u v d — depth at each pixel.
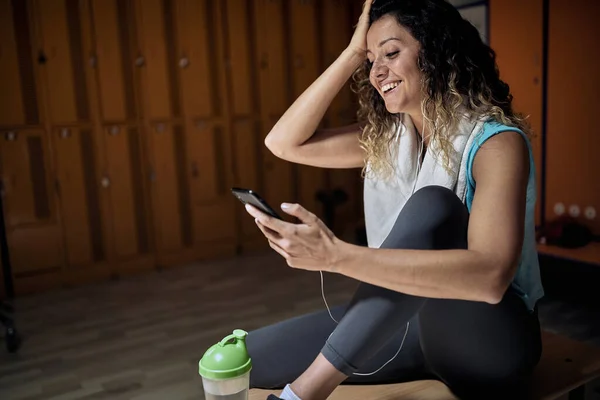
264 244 4.20
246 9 3.89
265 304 3.00
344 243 0.90
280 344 1.25
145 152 3.65
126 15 3.47
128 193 3.62
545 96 3.06
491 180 0.93
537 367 1.21
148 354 2.42
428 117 1.07
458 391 1.16
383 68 1.08
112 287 3.43
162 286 3.40
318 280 3.37
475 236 0.89
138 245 3.70
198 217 3.90
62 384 2.18
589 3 2.79
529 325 1.07
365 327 0.96
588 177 2.92
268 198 4.18
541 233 3.00
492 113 1.02
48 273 3.42
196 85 3.77
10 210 3.27
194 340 2.55
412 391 1.18
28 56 3.22
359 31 1.19
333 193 4.41
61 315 2.97
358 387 1.22
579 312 2.61
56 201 3.40
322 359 0.99
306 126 1.26
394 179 1.22
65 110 3.36
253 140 4.06
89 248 3.54
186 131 3.77
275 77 4.09
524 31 3.10
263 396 1.18
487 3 3.29
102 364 2.34
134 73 3.55
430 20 1.04
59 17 3.28
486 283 0.86
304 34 4.17
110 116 3.50
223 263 3.84
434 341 1.09
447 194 1.00
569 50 2.91
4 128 3.20
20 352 2.51
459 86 1.05
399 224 0.99
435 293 0.88
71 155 3.41
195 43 3.73
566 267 2.73
